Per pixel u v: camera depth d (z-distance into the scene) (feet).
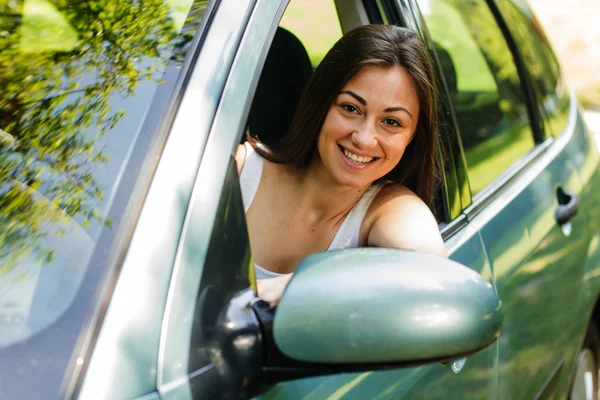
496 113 8.66
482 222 7.45
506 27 9.42
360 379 5.22
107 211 4.14
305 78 8.25
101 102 4.61
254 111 8.14
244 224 4.56
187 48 4.67
